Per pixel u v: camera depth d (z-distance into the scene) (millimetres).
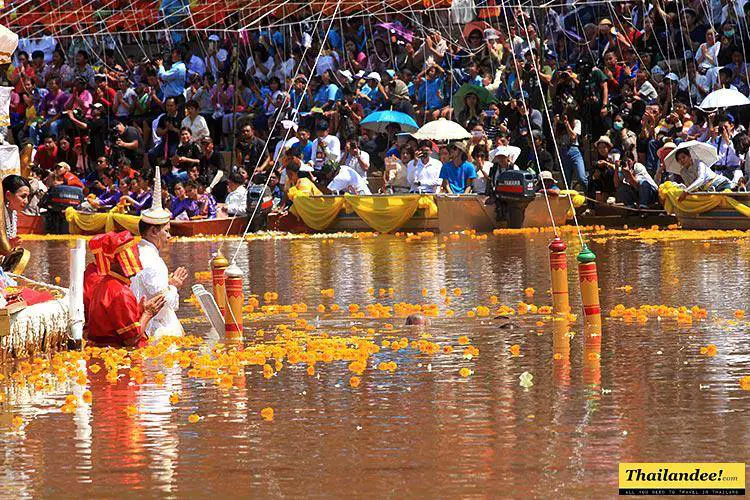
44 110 49938
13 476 9859
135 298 16375
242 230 40500
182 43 49594
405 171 40656
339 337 16516
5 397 13000
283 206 41531
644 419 11086
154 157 46031
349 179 41312
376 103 43531
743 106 40219
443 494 9023
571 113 40406
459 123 42344
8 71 50031
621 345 15102
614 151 40000
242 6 46625
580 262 17328
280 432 11039
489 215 38469
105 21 49031
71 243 37906
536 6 41969
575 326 16844
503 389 12617
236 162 43656
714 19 41969
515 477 9383
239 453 10352
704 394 12070
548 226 38562
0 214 15672
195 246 35312
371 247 32875
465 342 15734
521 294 20656
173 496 9203
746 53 40844
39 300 16047
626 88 40469
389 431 10945
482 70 42625
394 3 45281
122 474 9812
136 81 49250
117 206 41594
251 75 46719
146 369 14453
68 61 50719
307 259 29406
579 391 12398
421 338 16188
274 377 13656
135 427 11414
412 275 24453
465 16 43938
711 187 35375
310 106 44688
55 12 49188
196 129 44844
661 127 39438
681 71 41906
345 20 45719
